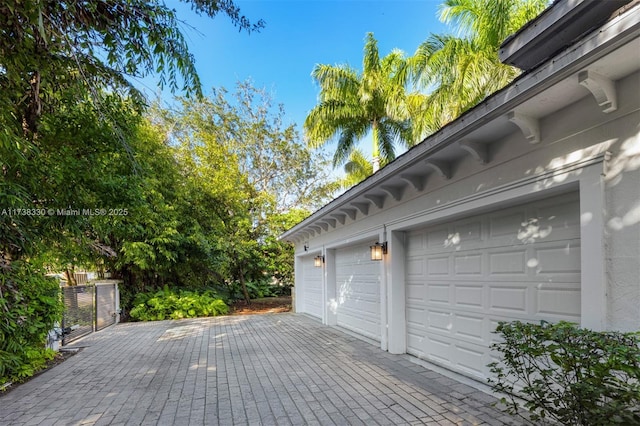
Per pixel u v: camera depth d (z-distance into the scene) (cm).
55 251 538
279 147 1762
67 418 357
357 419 341
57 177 418
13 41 261
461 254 467
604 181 266
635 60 229
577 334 224
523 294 371
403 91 1264
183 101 1466
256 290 1725
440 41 1086
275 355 607
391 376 470
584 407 216
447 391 407
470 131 347
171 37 320
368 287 747
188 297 1215
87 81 326
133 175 543
